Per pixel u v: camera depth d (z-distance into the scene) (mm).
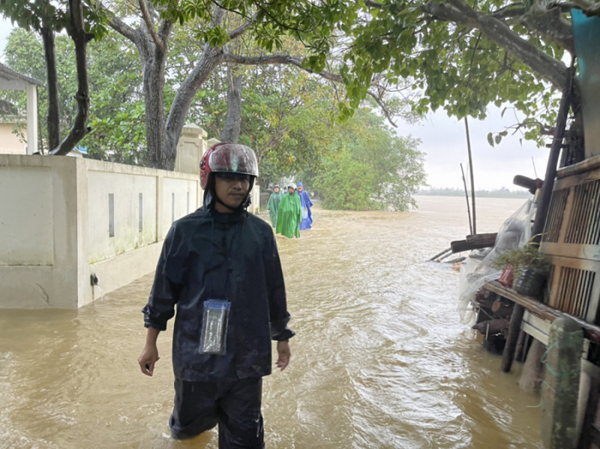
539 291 3508
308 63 4668
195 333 2188
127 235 7445
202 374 2158
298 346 4586
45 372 3836
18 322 5141
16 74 12492
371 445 2844
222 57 10875
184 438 2578
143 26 10789
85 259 5930
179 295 2281
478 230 17312
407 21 3695
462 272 5199
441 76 4359
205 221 2229
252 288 2215
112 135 16328
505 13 3617
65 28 5680
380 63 4316
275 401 3412
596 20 2754
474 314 4953
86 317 5363
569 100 3484
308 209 17531
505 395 3553
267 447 2803
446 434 2982
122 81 18547
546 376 2650
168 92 16906
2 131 20578
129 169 7348
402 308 6082
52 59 6203
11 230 5660
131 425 3014
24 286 5684
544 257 3510
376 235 15477
